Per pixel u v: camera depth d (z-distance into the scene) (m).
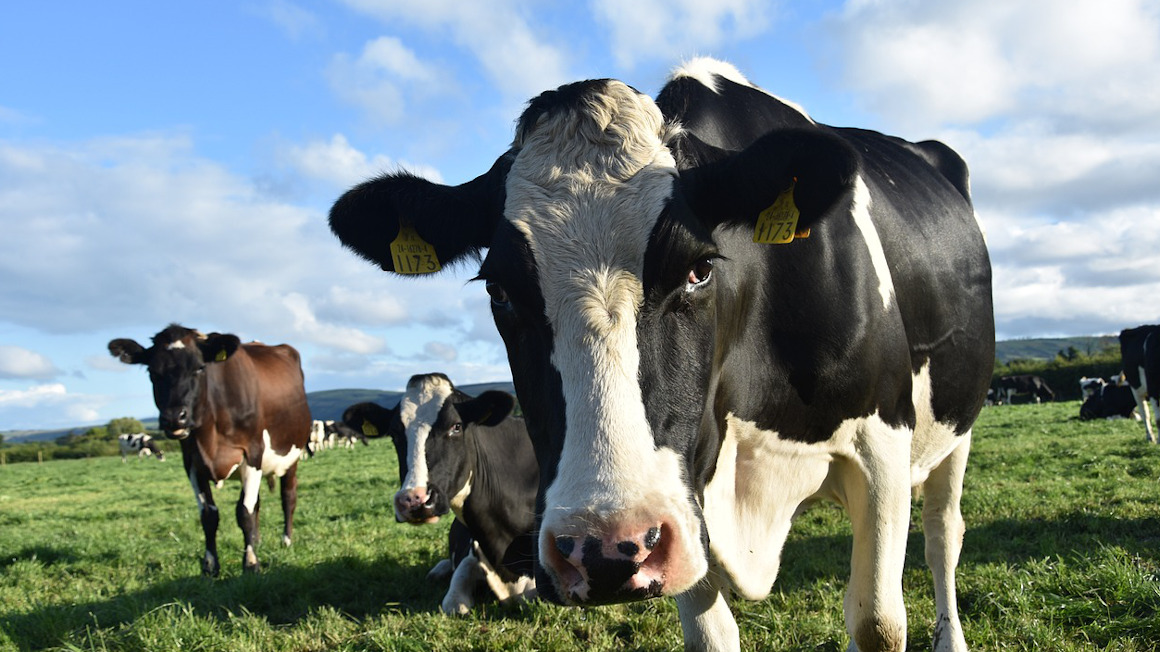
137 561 10.21
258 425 10.58
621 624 5.86
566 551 2.21
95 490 24.59
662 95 3.66
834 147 2.66
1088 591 5.20
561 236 2.61
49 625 6.34
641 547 2.20
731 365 3.21
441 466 7.30
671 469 2.41
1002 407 38.59
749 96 3.97
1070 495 9.35
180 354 9.70
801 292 3.36
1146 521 7.57
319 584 7.64
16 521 16.14
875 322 3.51
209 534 9.62
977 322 4.54
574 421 2.39
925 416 4.21
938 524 4.80
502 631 5.96
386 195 3.12
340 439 44.41
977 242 4.83
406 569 8.28
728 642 3.63
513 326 2.71
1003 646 4.68
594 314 2.48
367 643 5.92
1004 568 5.90
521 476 7.86
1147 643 4.48
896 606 3.50
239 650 5.81
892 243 3.91
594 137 2.86
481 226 3.06
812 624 5.30
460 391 7.97
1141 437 16.08
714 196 2.82
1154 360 16.47
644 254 2.56
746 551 3.54
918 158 5.14
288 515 11.62
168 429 9.43
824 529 8.38
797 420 3.45
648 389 2.46
